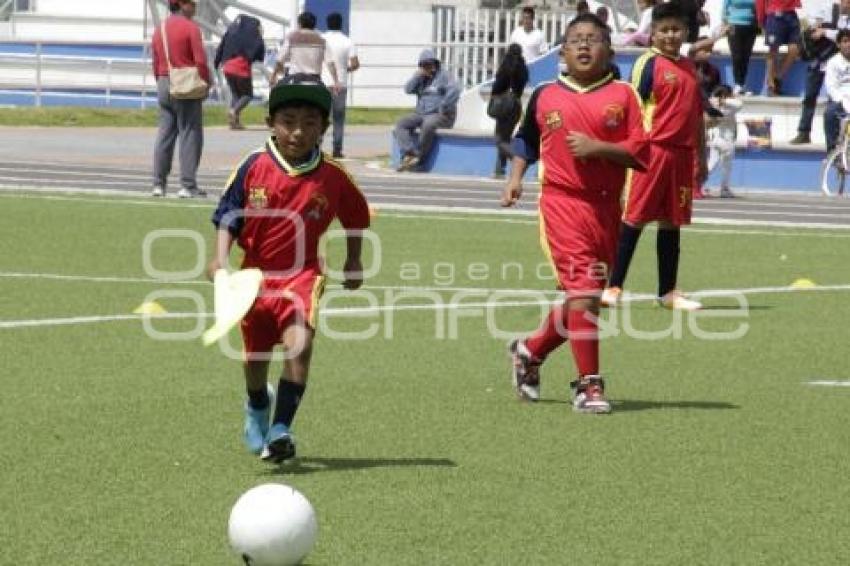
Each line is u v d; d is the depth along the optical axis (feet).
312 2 286.66
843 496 60.44
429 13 325.21
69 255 122.52
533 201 179.63
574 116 74.54
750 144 208.23
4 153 219.61
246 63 269.85
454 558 51.83
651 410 74.95
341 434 68.74
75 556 51.44
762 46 246.47
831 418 73.92
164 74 162.91
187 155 164.66
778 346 93.04
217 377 80.18
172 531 54.24
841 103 205.57
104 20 331.98
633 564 51.72
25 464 62.59
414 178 205.26
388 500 58.49
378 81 330.54
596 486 61.05
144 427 69.10
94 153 226.17
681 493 60.34
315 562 51.11
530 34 252.62
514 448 66.85
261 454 63.82
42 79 312.71
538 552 52.70
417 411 73.56
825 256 136.46
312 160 62.54
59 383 77.71
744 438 69.62
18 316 96.07
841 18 229.04
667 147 102.47
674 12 101.45
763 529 55.88
